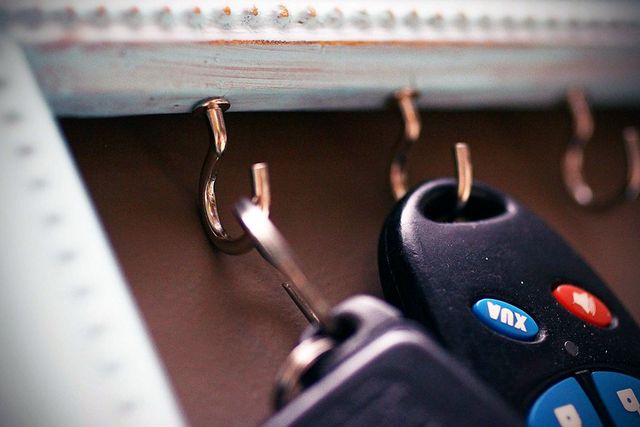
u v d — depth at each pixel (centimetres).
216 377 19
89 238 18
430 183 21
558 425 18
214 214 20
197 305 20
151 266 20
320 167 22
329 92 21
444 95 23
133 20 19
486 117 24
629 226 25
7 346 17
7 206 18
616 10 24
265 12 20
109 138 20
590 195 25
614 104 26
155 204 20
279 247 17
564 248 21
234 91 20
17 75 18
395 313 17
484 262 20
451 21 22
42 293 17
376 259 21
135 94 19
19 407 17
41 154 18
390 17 21
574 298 20
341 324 17
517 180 24
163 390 17
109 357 17
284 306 20
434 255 19
